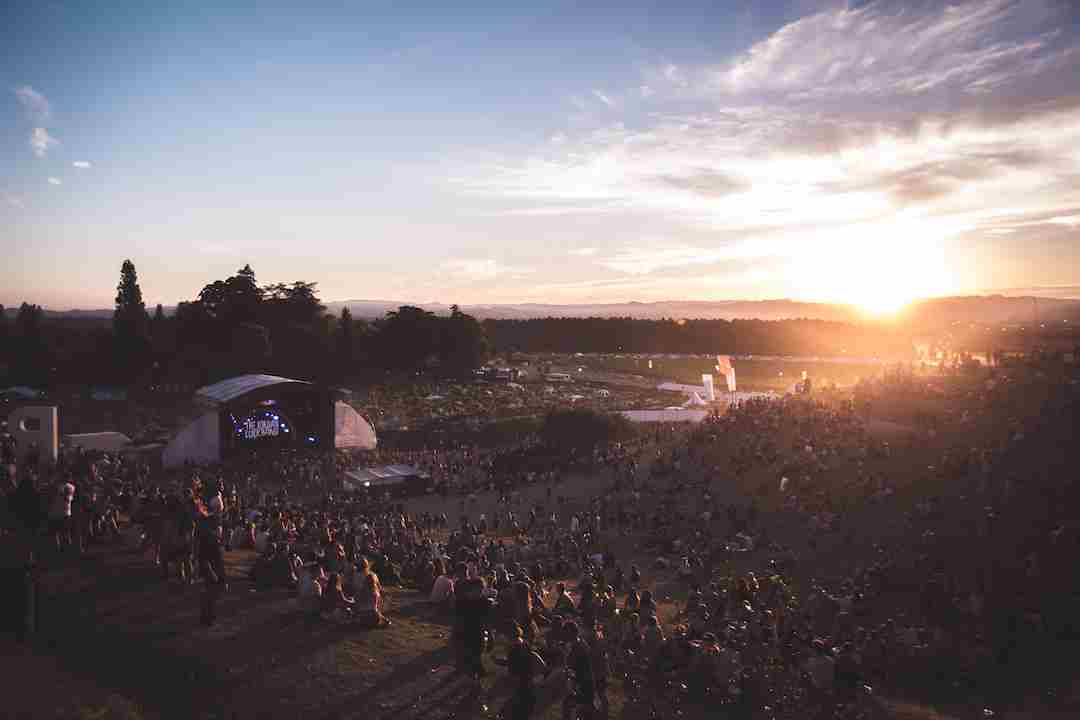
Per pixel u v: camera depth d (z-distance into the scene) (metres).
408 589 23.52
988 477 39.66
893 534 37.03
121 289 124.88
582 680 13.37
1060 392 48.19
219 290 126.75
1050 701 20.00
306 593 19.03
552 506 52.31
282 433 69.94
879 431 50.38
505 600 17.80
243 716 13.71
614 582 29.98
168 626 17.19
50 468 34.12
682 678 17.17
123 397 107.38
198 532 17.73
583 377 149.00
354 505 47.66
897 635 23.36
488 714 14.08
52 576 19.69
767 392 120.19
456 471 65.00
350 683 15.15
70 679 14.10
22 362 118.69
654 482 53.47
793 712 16.48
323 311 140.88
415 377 138.62
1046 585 28.41
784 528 41.19
